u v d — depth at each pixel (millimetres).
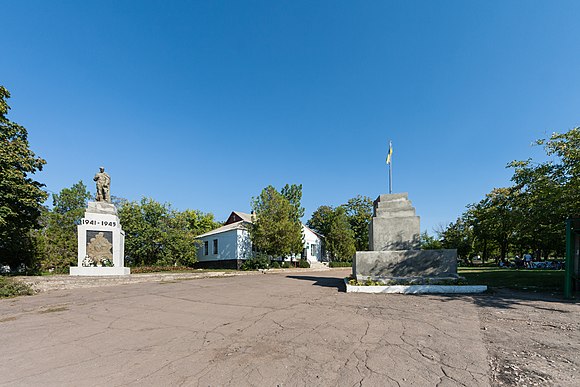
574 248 10414
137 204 28781
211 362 4352
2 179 16359
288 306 8359
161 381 3777
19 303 9695
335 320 6660
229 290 11836
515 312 7234
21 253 22609
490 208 17234
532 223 13172
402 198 13109
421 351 4629
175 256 29281
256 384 3639
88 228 18062
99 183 19797
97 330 6246
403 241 12570
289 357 4477
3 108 17281
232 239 31969
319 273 24766
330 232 43594
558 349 4617
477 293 10250
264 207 29016
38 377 3967
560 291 10555
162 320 6996
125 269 18906
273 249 28625
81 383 3775
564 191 11211
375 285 11227
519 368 3938
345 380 3697
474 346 4812
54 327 6543
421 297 9695
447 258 11633
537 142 13016
